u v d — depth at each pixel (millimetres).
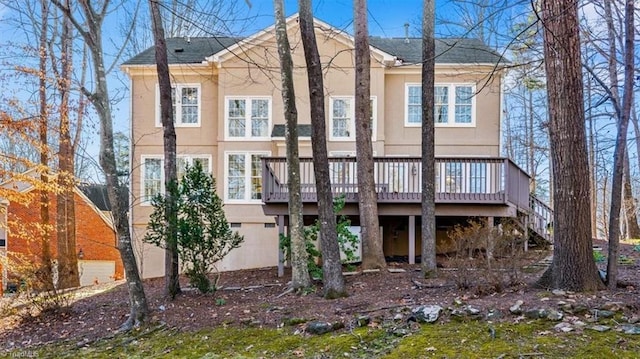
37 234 14508
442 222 13109
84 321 8445
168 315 7973
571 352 4887
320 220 8508
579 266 6586
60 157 12039
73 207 15078
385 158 11898
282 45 9312
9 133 10680
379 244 10711
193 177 8992
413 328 6082
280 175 12211
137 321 7711
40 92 11266
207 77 16469
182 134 16438
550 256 10547
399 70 16156
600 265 9891
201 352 6176
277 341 6262
